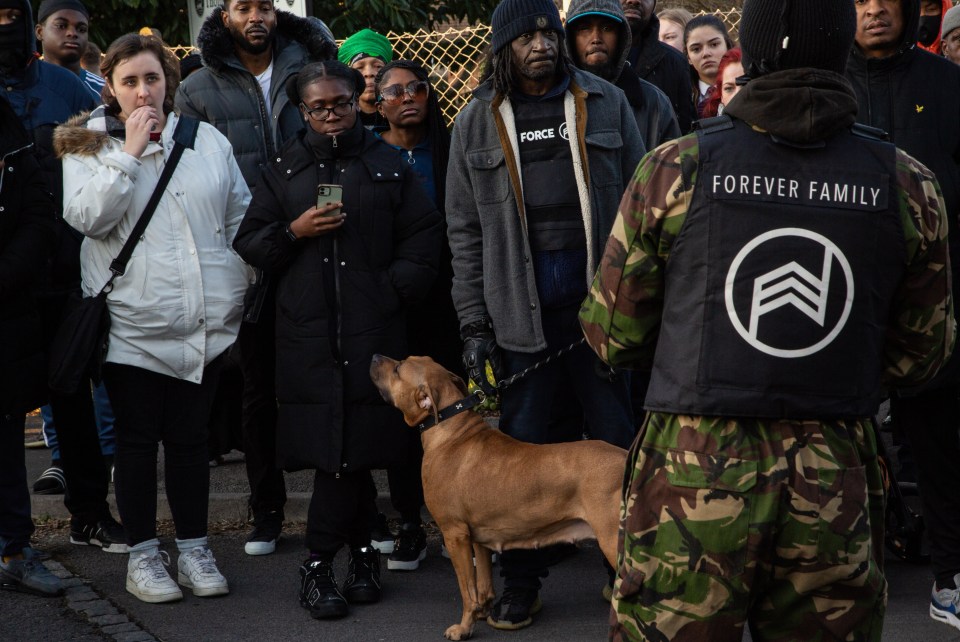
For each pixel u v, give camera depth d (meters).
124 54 3.59
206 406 3.78
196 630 3.45
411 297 3.64
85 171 3.52
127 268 3.56
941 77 3.38
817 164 1.86
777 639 1.92
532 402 3.48
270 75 4.52
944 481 3.29
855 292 1.85
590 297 2.08
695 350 1.87
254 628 3.47
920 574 3.81
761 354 1.83
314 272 3.54
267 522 4.30
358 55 4.75
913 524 3.82
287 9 6.14
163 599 3.67
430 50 6.86
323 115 3.57
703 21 5.83
